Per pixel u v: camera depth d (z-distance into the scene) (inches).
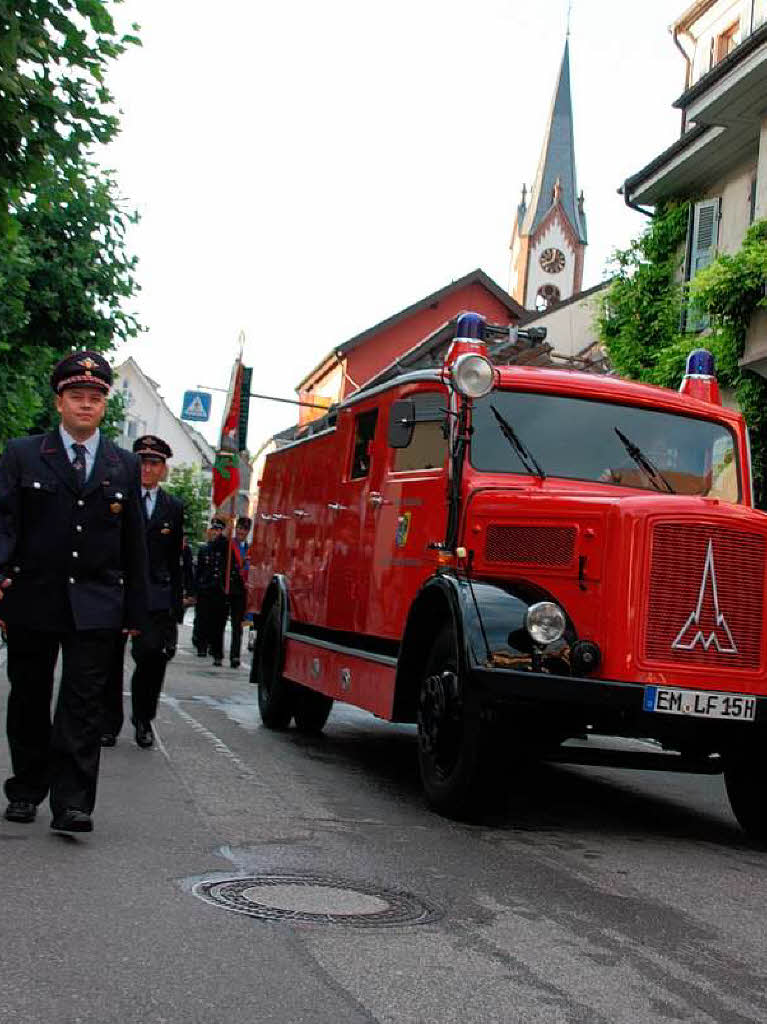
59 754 233.0
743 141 885.8
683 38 1096.2
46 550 235.6
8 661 243.1
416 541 330.3
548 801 339.3
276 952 169.3
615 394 340.5
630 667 276.4
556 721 279.0
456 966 169.3
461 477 314.3
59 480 236.8
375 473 367.6
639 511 280.4
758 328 796.0
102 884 199.5
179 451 4025.6
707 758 298.5
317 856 233.5
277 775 334.3
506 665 271.6
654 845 279.6
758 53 783.1
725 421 349.1
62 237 789.9
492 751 276.5
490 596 284.0
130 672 631.2
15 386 828.0
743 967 181.0
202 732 420.8
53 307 791.7
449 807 287.7
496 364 362.9
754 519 285.9
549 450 327.3
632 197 1023.6
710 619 281.1
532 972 169.3
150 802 277.7
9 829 237.0
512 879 228.1
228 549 765.3
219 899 195.2
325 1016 146.0
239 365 1104.2
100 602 236.1
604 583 281.0
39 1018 138.5
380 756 398.0
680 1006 159.9
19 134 393.1
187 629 1235.2
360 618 366.3
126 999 146.9
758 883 244.4
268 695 448.8
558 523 291.0
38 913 180.2
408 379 353.1
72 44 398.9
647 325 999.6
